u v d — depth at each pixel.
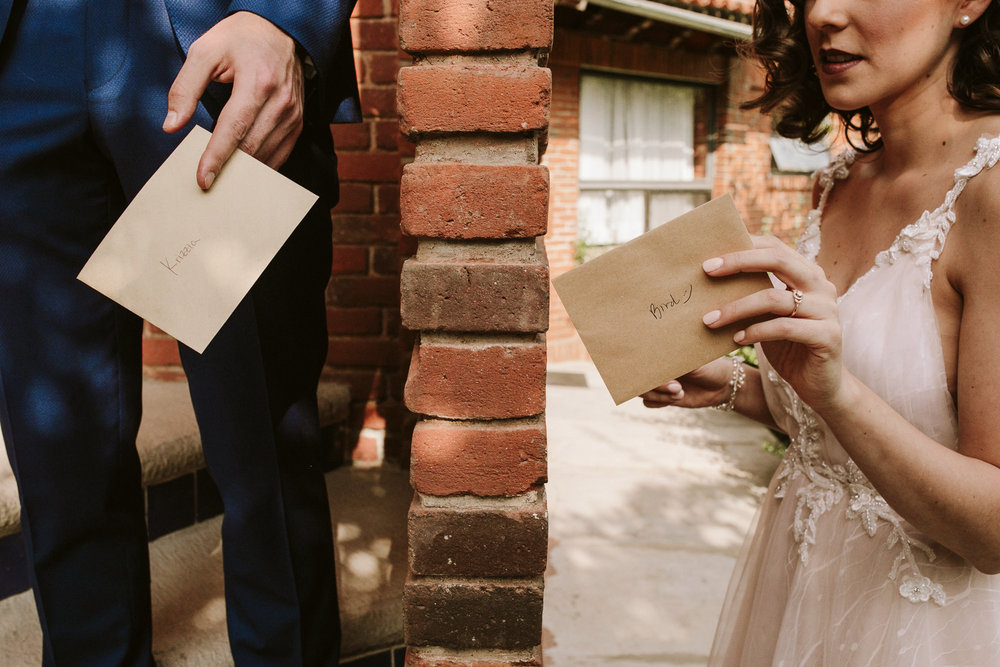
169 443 1.97
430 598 1.00
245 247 0.90
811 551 1.12
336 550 1.90
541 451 0.98
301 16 1.05
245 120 0.94
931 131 1.00
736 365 1.28
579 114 6.96
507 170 0.94
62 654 1.30
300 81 1.08
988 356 0.88
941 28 0.93
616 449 4.11
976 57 0.94
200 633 1.54
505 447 0.97
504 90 0.93
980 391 0.88
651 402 1.28
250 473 1.26
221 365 1.22
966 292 0.92
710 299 0.83
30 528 1.27
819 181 1.25
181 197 0.91
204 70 0.97
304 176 1.25
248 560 1.29
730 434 4.40
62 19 1.17
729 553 2.85
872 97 0.97
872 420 0.83
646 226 7.70
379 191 2.53
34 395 1.25
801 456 1.18
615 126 7.36
